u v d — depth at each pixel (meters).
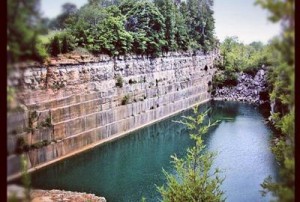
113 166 47.59
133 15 74.50
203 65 99.62
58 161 47.09
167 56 82.06
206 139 54.72
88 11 60.66
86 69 54.75
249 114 78.56
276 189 4.64
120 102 64.06
